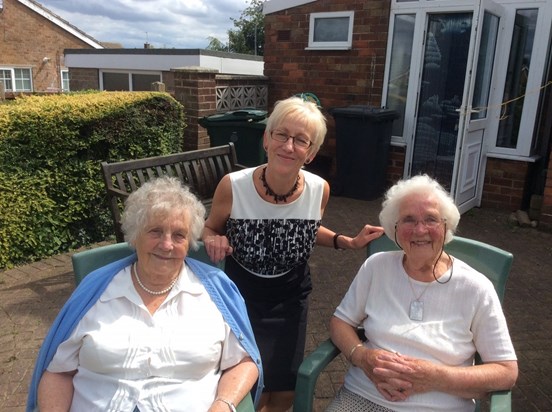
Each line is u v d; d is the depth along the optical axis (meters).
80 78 13.77
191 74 6.98
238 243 2.32
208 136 7.28
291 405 2.46
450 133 7.04
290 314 2.38
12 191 4.59
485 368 1.92
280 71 8.20
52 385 1.82
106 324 1.81
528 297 4.24
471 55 5.69
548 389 3.00
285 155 2.13
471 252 2.39
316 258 5.03
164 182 2.00
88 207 5.27
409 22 6.97
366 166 7.05
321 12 7.58
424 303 2.08
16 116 4.54
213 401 1.88
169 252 1.86
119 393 1.77
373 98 7.43
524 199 6.75
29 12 24.45
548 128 6.78
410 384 1.93
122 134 5.43
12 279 4.46
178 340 1.85
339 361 3.27
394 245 2.48
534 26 6.26
